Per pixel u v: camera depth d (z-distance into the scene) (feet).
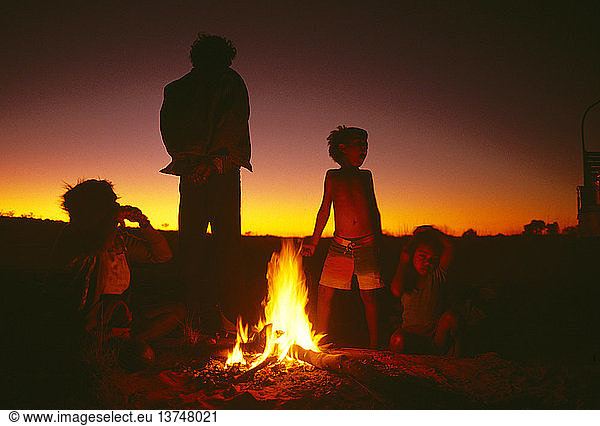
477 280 32.55
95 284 15.52
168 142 19.94
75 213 15.78
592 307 25.52
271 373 15.37
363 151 19.21
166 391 14.08
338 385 14.39
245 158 20.21
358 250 18.92
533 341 19.57
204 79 19.72
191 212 19.92
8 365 13.87
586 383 14.51
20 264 33.37
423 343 17.80
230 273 19.92
